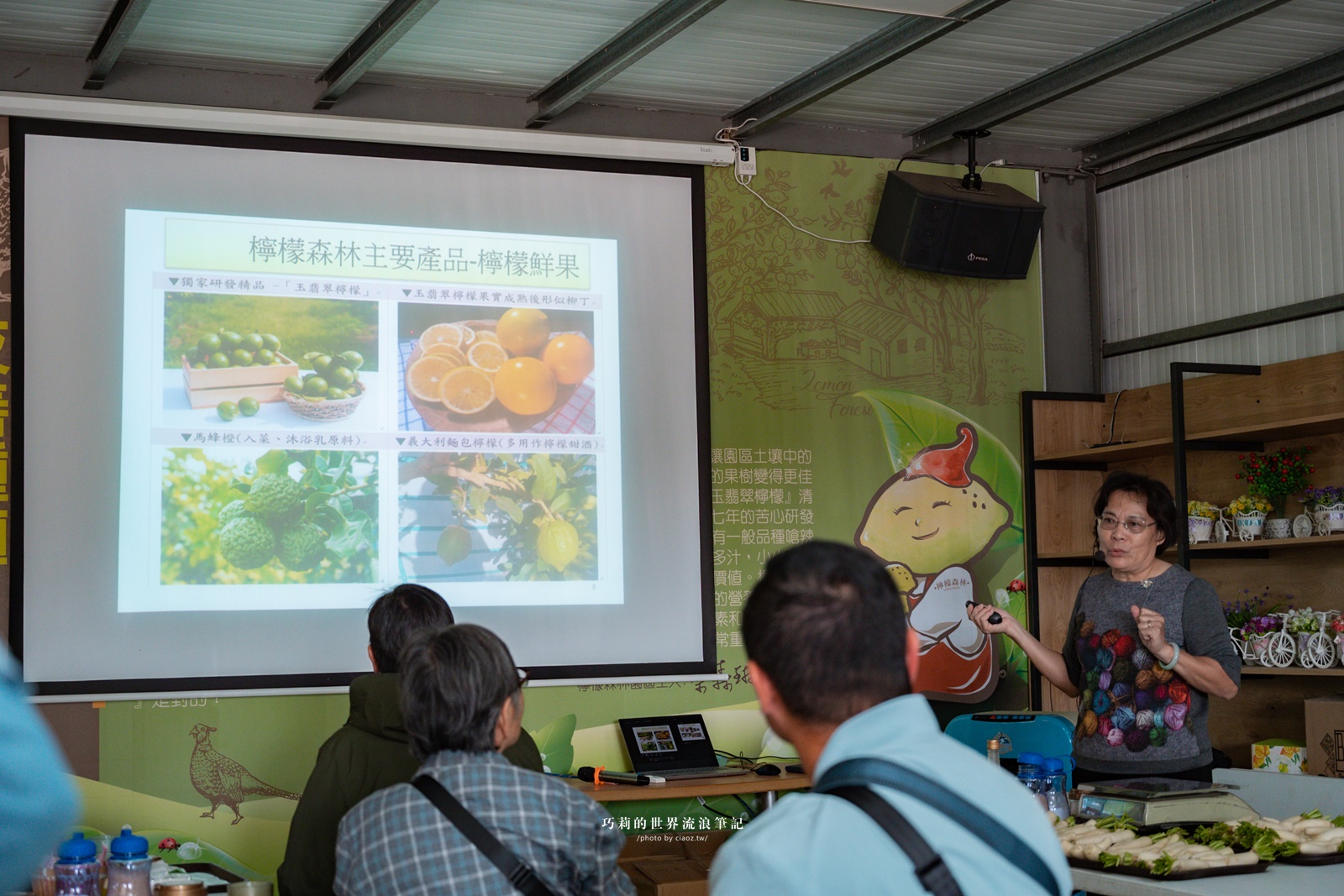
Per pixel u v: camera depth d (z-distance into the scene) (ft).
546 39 13.69
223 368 13.73
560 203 15.19
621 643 14.79
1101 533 10.22
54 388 13.10
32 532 12.89
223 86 14.23
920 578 16.14
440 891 5.52
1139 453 15.80
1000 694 16.26
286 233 14.12
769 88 15.30
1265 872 7.28
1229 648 9.65
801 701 3.73
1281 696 14.44
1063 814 9.25
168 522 13.35
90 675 12.93
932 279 16.74
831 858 3.35
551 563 14.64
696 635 15.08
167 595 13.25
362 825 5.80
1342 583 13.85
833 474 15.97
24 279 13.12
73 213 13.35
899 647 3.77
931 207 15.84
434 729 5.94
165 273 13.64
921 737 3.64
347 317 14.24
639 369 15.24
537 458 14.74
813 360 16.06
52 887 8.49
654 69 14.69
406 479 14.23
